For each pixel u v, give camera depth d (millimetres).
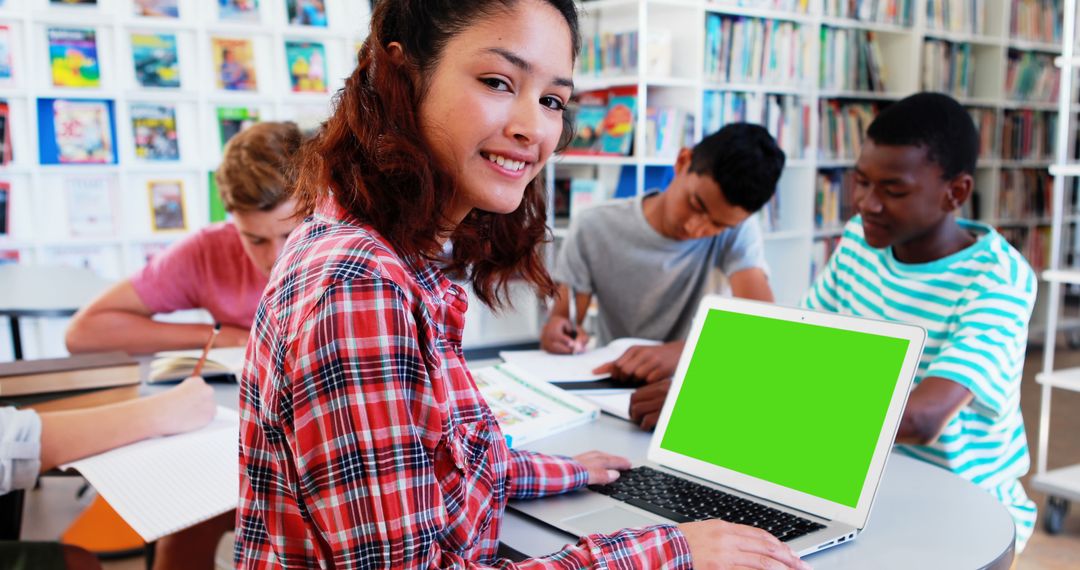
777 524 1013
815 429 1095
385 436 731
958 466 1510
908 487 1172
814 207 4246
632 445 1331
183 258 2141
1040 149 5328
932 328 1564
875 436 1036
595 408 1463
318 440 723
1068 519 3008
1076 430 3826
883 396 1050
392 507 735
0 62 3639
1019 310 1449
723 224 2141
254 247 1920
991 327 1420
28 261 3811
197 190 4090
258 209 1837
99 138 3867
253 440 800
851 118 4418
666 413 1261
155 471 1184
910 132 1512
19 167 3676
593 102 3812
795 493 1077
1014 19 5051
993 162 4973
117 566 2350
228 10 4039
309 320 723
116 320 2064
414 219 812
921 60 4508
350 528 730
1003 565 967
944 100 1541
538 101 845
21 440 1206
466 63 816
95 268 3926
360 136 822
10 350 3754
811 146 4176
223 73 4055
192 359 1688
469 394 899
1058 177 3080
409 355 748
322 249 767
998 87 4926
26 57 3668
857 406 1068
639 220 2320
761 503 1093
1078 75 5375
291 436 747
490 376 1616
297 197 927
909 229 1570
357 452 724
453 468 828
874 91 4438
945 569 922
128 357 1557
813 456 1082
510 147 843
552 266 2688
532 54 821
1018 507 1532
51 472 1238
